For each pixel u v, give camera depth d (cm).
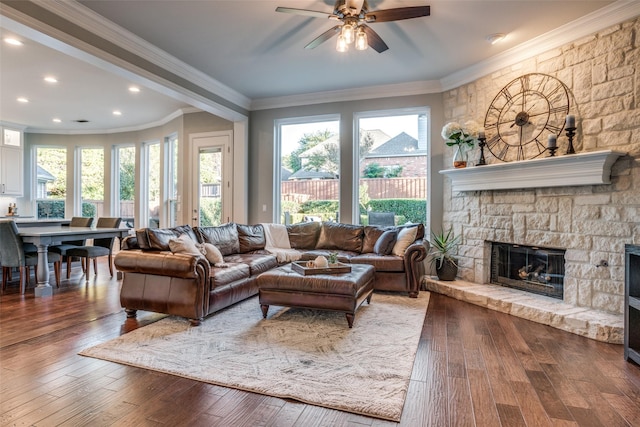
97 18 329
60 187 840
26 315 350
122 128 801
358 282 325
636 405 197
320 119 577
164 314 354
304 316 351
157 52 402
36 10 287
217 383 217
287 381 219
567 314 318
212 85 504
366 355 258
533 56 388
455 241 482
